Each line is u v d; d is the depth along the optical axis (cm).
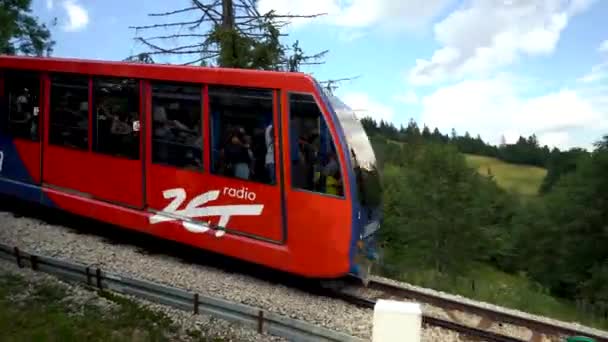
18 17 1878
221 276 891
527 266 3997
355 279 949
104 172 984
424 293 903
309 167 808
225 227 870
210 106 867
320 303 828
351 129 870
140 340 648
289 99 810
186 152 898
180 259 955
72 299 751
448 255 3747
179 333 692
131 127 949
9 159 1111
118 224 964
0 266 841
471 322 823
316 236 806
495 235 3878
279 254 827
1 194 1169
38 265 838
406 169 4062
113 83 965
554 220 3519
